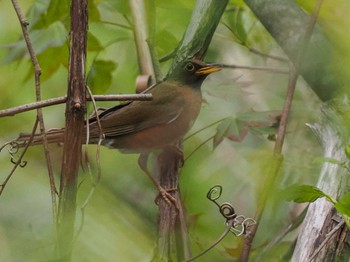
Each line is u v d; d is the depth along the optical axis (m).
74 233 5.04
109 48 10.82
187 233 6.81
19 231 5.37
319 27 6.14
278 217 8.47
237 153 9.72
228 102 10.34
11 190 6.97
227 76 10.84
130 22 9.75
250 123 8.71
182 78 8.58
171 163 7.87
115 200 6.48
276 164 7.13
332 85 5.80
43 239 4.79
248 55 10.98
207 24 8.27
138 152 8.20
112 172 9.27
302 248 5.66
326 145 6.01
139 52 8.90
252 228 6.96
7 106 10.57
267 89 10.78
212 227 8.07
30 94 10.78
